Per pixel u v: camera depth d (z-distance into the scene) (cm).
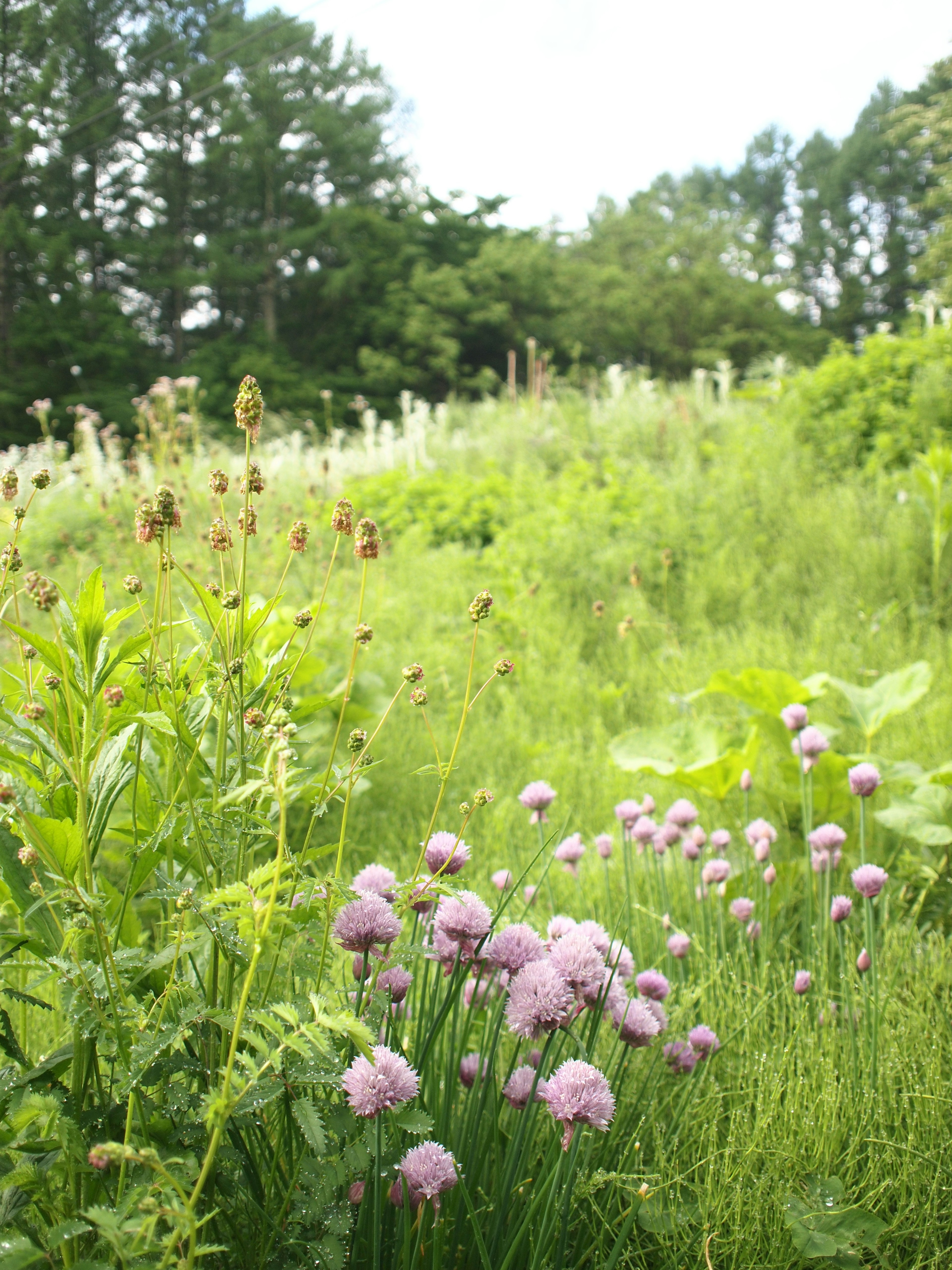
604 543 713
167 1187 98
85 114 2128
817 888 244
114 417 2409
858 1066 183
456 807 358
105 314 2639
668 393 1491
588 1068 125
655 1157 158
